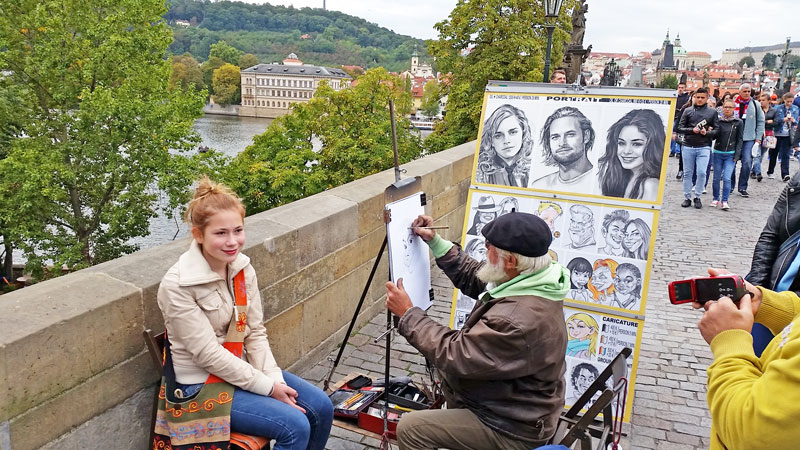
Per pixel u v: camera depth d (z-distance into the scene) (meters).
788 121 12.50
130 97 27.39
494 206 3.94
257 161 20.72
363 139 19.20
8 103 27.50
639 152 3.61
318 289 4.45
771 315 2.13
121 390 2.75
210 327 2.54
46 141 27.91
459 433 2.51
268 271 3.88
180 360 2.54
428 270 3.33
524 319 2.32
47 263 29.86
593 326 3.65
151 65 28.91
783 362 1.35
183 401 2.53
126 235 29.70
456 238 7.55
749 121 10.60
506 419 2.46
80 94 27.80
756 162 12.63
